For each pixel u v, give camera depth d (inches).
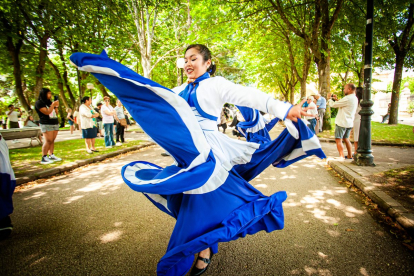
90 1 362.3
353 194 145.7
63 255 88.1
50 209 130.3
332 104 222.7
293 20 459.2
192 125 58.8
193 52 67.8
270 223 65.8
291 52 573.3
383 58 580.7
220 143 68.6
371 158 199.0
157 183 53.2
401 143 313.4
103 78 58.4
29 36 468.4
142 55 446.6
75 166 225.1
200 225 58.8
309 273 75.9
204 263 75.8
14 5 362.6
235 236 61.0
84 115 277.3
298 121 62.8
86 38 465.1
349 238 95.8
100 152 290.2
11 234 103.5
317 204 131.3
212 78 66.5
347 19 447.2
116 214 123.2
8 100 890.1
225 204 61.1
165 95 56.4
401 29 513.0
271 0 391.2
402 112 1208.8
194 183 55.2
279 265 80.2
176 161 66.4
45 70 615.2
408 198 124.0
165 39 591.2
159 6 436.1
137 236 101.2
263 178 184.4
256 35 555.8
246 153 72.3
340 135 220.5
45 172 195.0
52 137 231.3
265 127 100.6
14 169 205.2
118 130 367.9
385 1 380.5
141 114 59.2
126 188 165.8
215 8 422.3
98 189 164.1
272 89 1248.2
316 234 99.4
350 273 75.6
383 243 91.7
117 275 77.2
